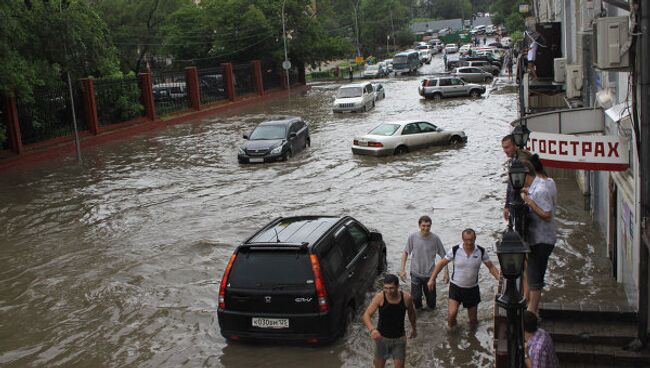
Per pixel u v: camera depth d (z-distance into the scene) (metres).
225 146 27.98
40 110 29.27
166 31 56.88
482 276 11.07
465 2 175.00
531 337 6.27
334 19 106.94
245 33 55.38
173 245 13.90
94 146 30.62
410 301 7.44
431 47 98.12
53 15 25.73
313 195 17.84
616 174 9.66
